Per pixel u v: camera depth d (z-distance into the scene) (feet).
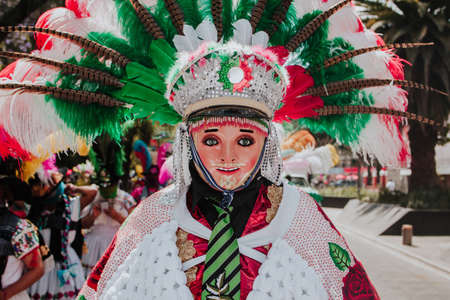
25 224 8.30
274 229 4.84
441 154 85.76
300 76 4.91
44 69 4.84
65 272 11.35
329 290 4.62
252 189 4.87
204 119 4.64
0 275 7.96
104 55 4.91
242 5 5.23
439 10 47.29
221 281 4.52
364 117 5.13
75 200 12.48
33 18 23.00
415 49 43.47
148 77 4.91
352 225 54.75
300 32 5.16
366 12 47.85
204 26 4.84
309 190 18.13
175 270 4.59
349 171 149.59
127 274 4.85
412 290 21.08
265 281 4.47
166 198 5.16
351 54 4.93
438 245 36.35
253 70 4.61
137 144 17.94
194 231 4.85
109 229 14.25
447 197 47.93
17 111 4.66
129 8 5.18
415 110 45.78
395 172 81.25
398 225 44.68
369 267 26.73
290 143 21.74
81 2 5.21
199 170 4.83
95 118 4.95
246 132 4.63
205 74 4.62
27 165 8.59
